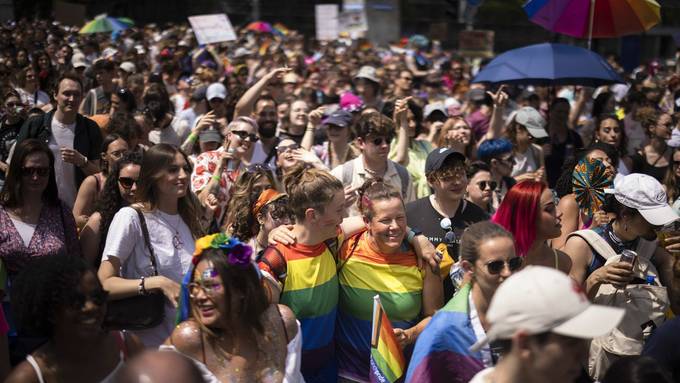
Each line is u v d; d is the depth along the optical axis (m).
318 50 40.62
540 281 3.68
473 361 5.05
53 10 46.62
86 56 30.16
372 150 9.30
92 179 8.56
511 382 3.74
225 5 58.66
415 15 55.47
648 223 6.69
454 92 23.78
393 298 6.36
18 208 6.90
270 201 7.21
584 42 31.50
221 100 14.88
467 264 5.20
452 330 5.10
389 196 6.25
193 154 12.87
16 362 6.20
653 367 4.41
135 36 39.34
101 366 4.98
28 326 4.86
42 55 16.72
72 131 10.05
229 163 9.96
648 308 6.39
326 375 6.58
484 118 17.14
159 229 6.56
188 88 20.52
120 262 6.39
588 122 16.16
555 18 13.94
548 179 13.23
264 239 7.25
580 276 6.75
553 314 3.59
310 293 6.20
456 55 37.91
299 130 13.61
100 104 15.03
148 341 6.33
